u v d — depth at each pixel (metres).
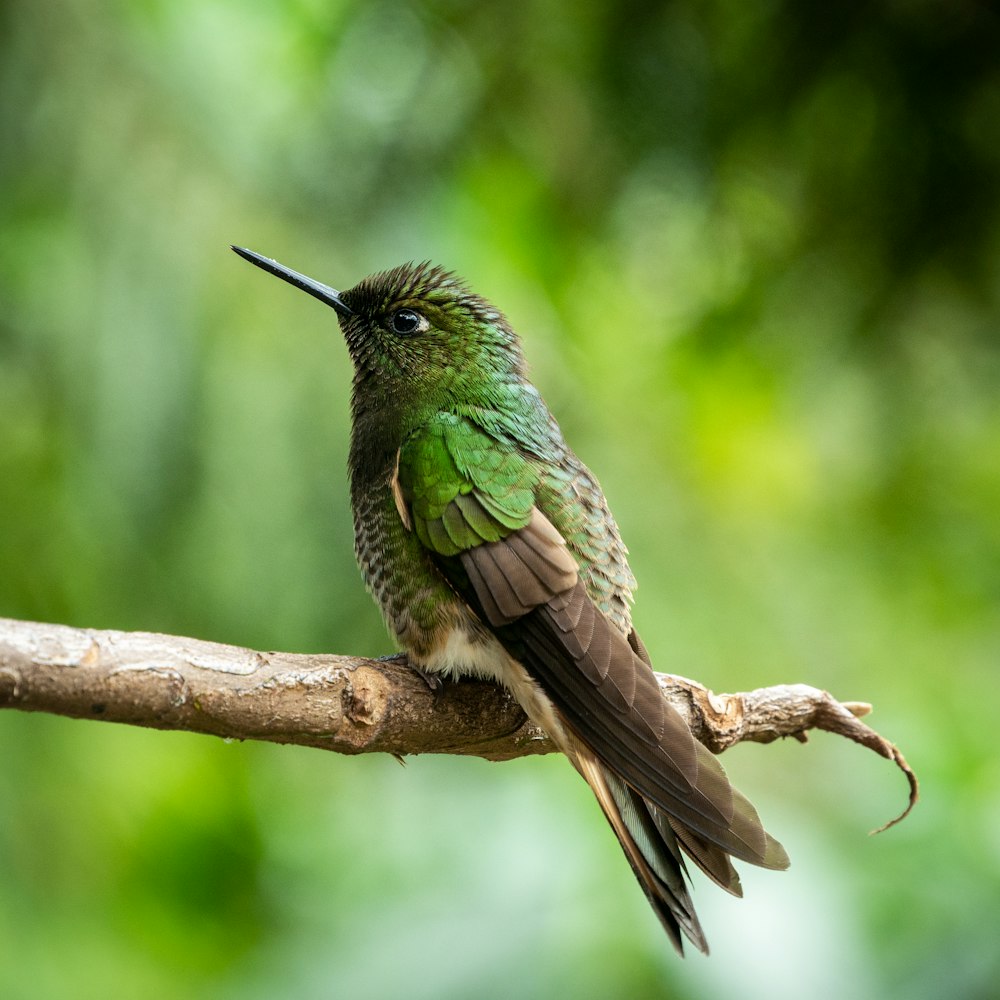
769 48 10.77
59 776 11.03
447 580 7.68
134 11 10.86
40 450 10.51
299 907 11.83
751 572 12.61
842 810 11.08
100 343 10.42
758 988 8.80
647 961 8.93
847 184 11.03
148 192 10.65
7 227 10.51
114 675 5.82
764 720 7.82
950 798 10.07
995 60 10.44
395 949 9.55
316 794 12.64
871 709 8.04
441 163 11.26
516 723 7.62
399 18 11.26
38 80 10.52
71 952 11.48
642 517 12.11
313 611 10.80
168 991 11.93
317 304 10.98
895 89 10.72
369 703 6.54
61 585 10.52
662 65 10.92
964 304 11.05
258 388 10.72
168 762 12.49
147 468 10.41
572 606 7.43
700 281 12.07
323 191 11.14
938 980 8.95
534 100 11.20
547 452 8.21
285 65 11.80
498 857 9.72
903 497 12.32
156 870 12.18
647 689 7.20
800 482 13.52
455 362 8.54
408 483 7.90
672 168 11.22
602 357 12.77
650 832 6.99
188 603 10.62
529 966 9.10
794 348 11.80
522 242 12.42
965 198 10.77
